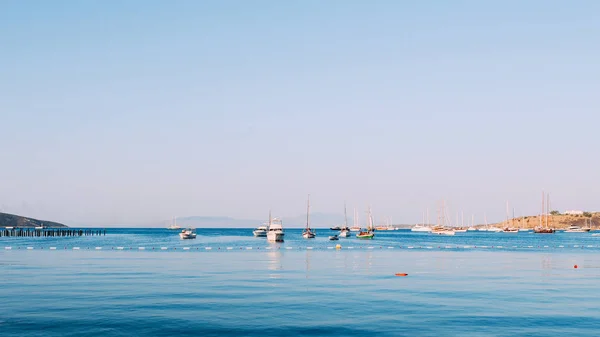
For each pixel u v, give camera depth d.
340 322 29.34
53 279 47.19
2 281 45.75
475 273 53.53
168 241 158.75
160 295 37.81
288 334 27.02
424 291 40.09
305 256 80.06
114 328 27.97
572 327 28.34
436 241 159.50
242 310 32.41
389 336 26.55
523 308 33.16
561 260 72.88
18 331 27.28
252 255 82.56
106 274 51.72
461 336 26.48
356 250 99.62
